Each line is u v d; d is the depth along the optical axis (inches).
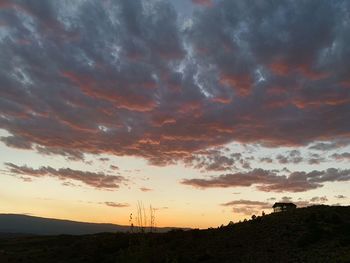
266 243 1860.2
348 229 1788.9
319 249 1606.8
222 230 2321.6
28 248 3189.0
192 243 2095.2
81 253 2402.8
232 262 1697.8
